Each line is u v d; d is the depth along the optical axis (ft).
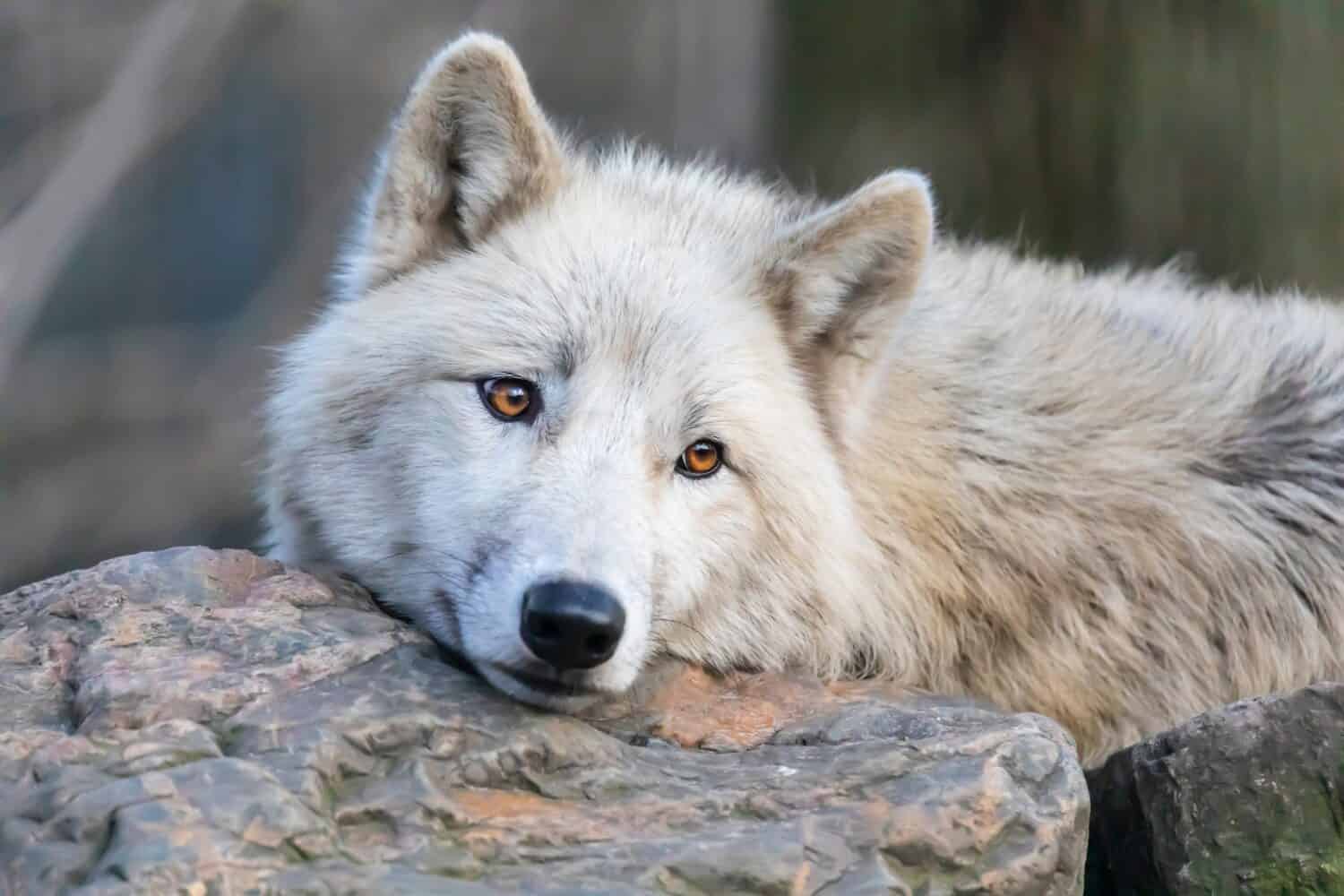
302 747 23.00
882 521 31.83
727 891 22.25
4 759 22.80
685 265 30.22
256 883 20.70
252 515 71.97
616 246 30.19
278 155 83.05
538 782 24.21
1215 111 62.13
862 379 31.55
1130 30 62.28
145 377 74.69
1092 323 36.40
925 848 23.31
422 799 22.75
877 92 66.28
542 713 25.32
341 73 82.89
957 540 32.35
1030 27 63.46
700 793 24.14
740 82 73.97
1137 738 33.35
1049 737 25.72
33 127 74.69
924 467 32.27
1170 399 34.94
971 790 24.02
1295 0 61.31
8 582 69.10
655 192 33.04
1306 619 34.04
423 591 28.17
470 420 28.30
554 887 21.70
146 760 22.24
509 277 29.60
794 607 30.35
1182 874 26.45
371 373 29.43
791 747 26.25
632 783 24.34
